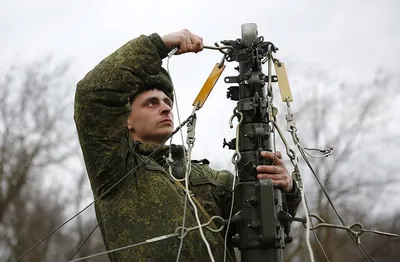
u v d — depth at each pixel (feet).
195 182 10.31
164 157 10.14
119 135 9.76
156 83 10.89
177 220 9.46
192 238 9.42
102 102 9.62
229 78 9.59
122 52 9.70
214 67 9.80
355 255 55.83
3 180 65.87
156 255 9.27
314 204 56.08
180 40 9.75
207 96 9.67
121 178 9.90
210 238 9.54
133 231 9.50
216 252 9.51
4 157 66.59
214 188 10.45
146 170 9.99
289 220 8.93
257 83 9.34
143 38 9.73
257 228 8.74
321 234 53.42
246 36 9.70
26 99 69.51
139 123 10.79
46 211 71.72
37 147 67.97
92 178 10.10
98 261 66.08
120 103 9.68
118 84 9.57
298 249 48.55
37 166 68.18
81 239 68.18
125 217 9.64
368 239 55.93
